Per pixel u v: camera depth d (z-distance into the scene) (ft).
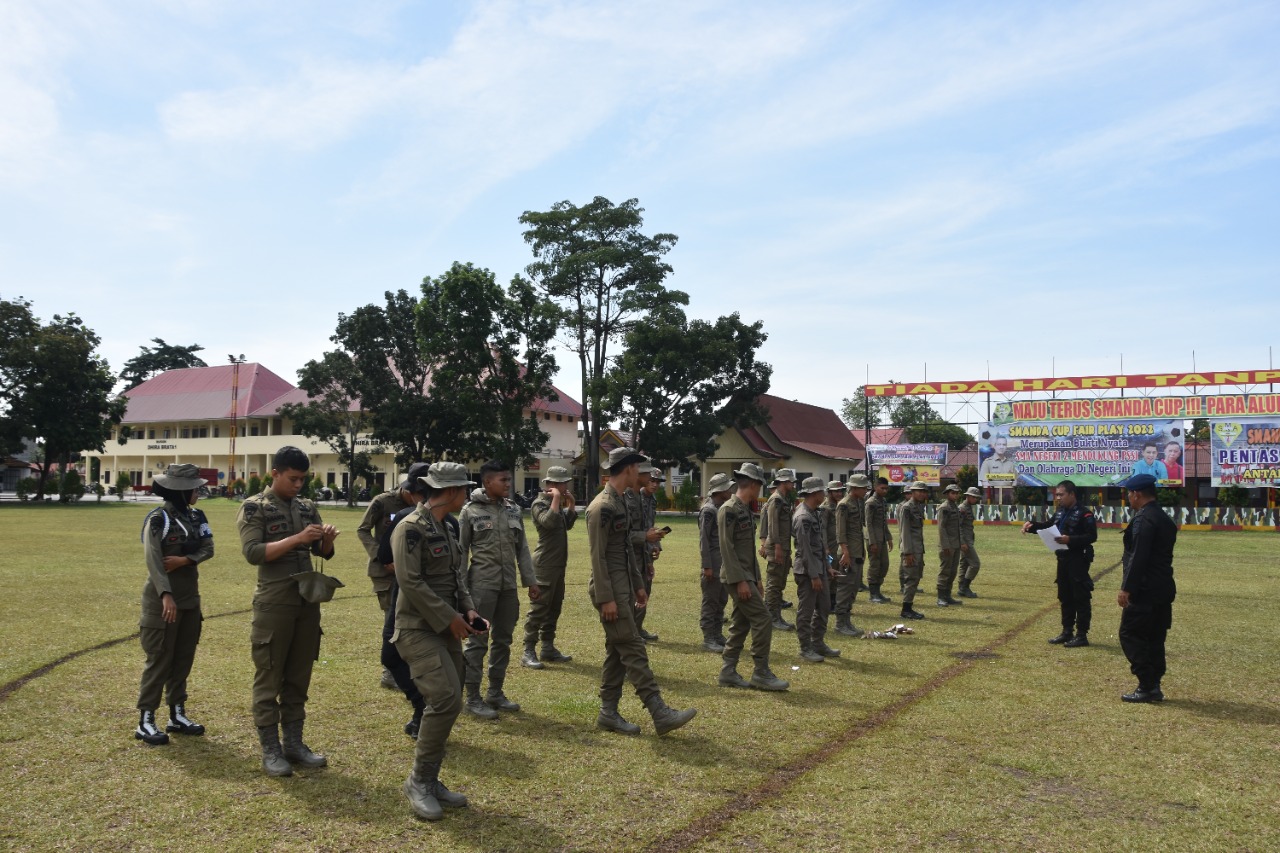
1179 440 109.09
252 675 24.20
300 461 17.44
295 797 15.49
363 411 166.20
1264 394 105.60
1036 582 51.21
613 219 133.18
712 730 19.94
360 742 18.66
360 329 147.13
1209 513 108.37
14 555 57.88
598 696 22.90
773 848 13.66
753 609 23.82
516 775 16.84
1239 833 14.47
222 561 54.54
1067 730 20.18
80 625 31.50
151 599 18.44
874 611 39.37
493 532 21.79
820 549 28.68
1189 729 20.34
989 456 119.14
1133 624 22.94
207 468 201.46
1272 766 17.79
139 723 18.60
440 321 131.23
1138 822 14.89
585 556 65.98
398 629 15.74
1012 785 16.56
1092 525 30.76
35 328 159.22
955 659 28.30
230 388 215.31
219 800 15.28
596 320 137.39
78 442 160.76
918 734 19.74
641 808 15.23
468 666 20.92
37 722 19.57
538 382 134.51
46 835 13.67
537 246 136.87
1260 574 56.03
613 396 123.65
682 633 33.01
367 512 22.56
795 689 23.98
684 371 130.00
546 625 27.22
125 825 14.14
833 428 191.21
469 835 13.99
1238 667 27.22
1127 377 113.60
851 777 16.87
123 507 144.66
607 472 20.47
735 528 23.61
